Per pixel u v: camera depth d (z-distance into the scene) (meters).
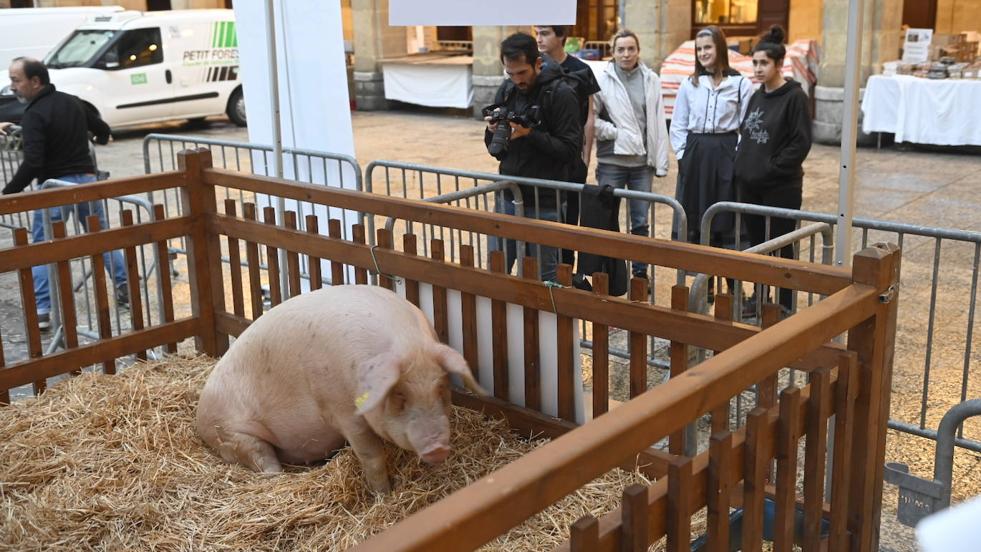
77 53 16.08
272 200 6.79
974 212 9.09
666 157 6.61
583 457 1.81
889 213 9.15
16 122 14.30
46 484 3.48
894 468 3.38
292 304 3.48
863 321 2.71
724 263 3.01
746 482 2.36
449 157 13.01
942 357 5.43
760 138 5.80
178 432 3.79
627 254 3.25
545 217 5.61
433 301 3.93
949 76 11.98
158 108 16.36
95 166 7.16
